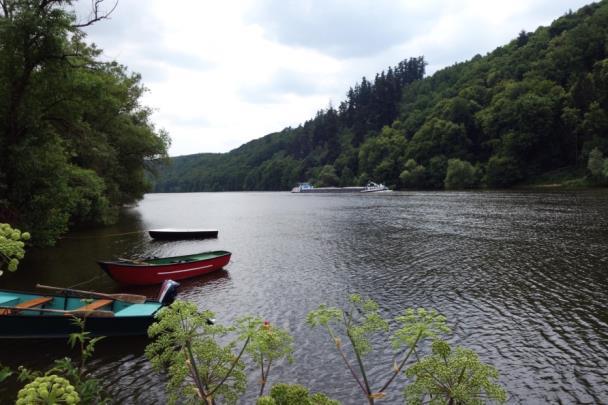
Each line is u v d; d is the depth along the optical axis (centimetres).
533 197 6962
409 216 5250
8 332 1358
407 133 16738
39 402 318
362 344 701
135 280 2192
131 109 5625
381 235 3747
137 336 1425
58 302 1572
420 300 1844
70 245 3512
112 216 4759
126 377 1183
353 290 2030
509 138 11012
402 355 1317
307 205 8544
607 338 1387
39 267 2602
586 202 5641
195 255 2616
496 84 14750
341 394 1110
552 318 1573
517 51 16000
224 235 4184
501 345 1364
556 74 12619
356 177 16425
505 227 3816
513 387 1118
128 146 5194
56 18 2198
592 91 10419
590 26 13050
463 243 3159
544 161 10838
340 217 5612
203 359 659
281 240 3716
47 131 2480
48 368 1231
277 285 2162
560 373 1182
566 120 10325
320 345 1400
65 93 2477
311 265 2619
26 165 2270
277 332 645
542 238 3170
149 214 7150
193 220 5900
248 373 1211
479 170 11744
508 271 2273
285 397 420
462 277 2195
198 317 624
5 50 2189
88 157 4281
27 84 2373
